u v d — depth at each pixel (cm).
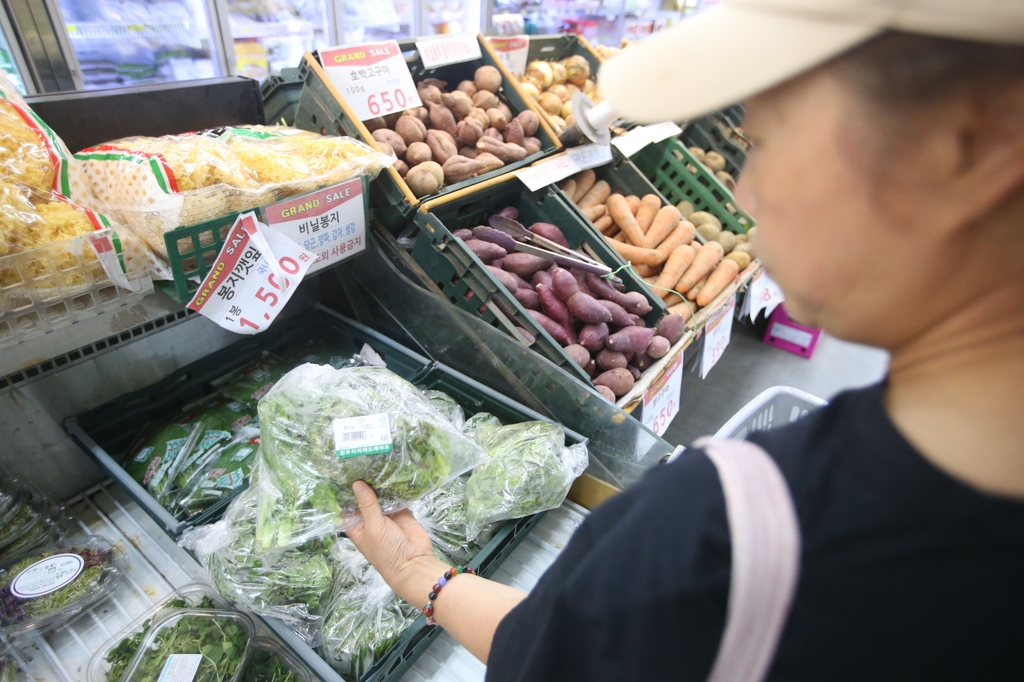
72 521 108
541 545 116
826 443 31
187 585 97
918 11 22
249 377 133
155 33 303
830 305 32
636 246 201
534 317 147
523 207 189
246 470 112
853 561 27
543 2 470
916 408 29
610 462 125
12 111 90
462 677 92
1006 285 26
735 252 218
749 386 249
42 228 83
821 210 28
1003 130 23
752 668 30
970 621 27
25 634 89
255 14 349
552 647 38
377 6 403
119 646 87
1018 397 26
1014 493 25
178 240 92
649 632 32
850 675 29
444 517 106
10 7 223
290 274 109
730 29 29
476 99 192
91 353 109
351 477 82
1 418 100
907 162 25
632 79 32
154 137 121
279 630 86
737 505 30
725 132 275
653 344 159
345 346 150
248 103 146
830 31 25
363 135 139
